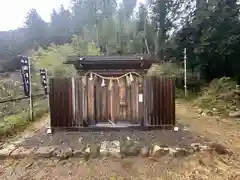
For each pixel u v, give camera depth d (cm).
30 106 739
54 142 492
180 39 1512
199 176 360
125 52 2194
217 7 1201
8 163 417
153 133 539
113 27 2395
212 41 1191
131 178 357
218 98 989
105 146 455
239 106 859
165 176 362
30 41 2867
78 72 565
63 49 1711
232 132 593
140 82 557
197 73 1387
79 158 430
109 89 556
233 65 1188
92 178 360
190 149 440
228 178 352
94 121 561
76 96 557
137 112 562
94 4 2506
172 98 559
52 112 560
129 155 435
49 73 1298
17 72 1986
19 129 627
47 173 379
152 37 2128
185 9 1557
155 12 1975
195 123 693
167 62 1677
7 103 912
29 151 444
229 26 1159
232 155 439
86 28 2388
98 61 536
